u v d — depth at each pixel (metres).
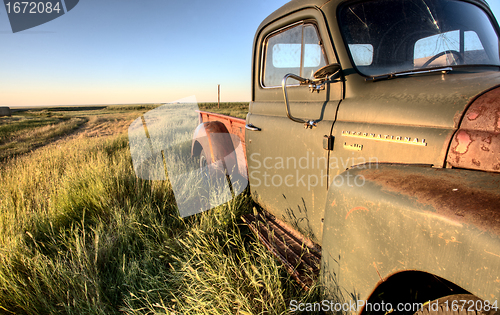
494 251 0.76
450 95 1.23
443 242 0.88
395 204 1.03
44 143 12.60
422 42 1.72
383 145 1.36
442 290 1.17
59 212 3.29
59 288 2.11
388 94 1.47
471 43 1.79
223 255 2.14
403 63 1.69
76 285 2.14
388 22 1.72
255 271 1.85
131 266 2.25
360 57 1.66
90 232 2.97
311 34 1.88
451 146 1.11
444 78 1.39
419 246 0.95
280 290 1.75
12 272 2.25
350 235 1.23
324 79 1.74
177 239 2.61
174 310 1.83
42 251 2.58
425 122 1.24
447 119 1.17
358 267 1.20
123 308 1.94
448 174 1.05
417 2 1.77
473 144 1.05
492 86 1.15
